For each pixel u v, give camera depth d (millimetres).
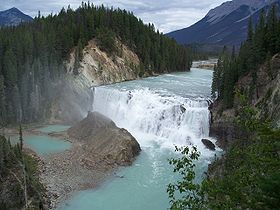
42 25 116438
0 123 73625
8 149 46656
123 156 57719
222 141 66875
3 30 111562
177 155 61844
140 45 133125
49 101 87062
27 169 46875
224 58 100188
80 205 43844
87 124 70125
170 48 147750
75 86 95000
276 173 12516
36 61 86062
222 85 72688
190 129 72375
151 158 60000
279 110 50719
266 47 67375
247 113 15297
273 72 61750
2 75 78188
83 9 126375
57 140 67625
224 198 14547
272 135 13766
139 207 43719
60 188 47844
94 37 118000
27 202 42188
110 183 50094
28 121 81062
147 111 78875
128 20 133375
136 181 50844
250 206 13312
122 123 83125
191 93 87000
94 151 60250
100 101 92062
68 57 104938
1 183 42344
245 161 15727
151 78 121125
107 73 108375
